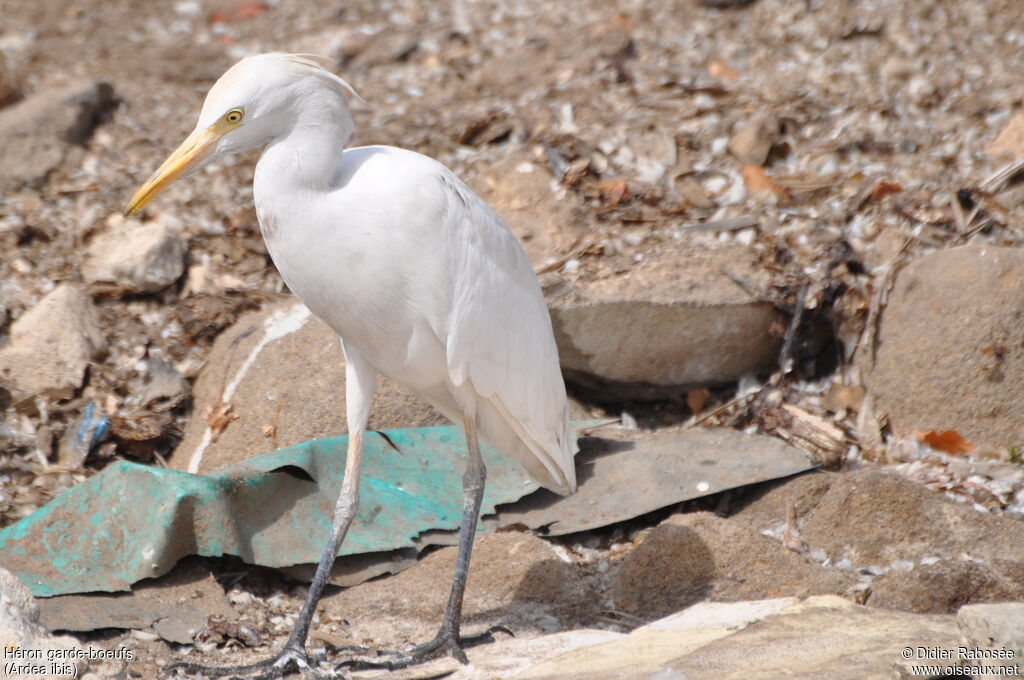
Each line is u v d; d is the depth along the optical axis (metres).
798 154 11.79
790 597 7.10
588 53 13.61
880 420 9.32
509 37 14.65
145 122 13.09
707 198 11.16
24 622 5.95
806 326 9.84
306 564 7.79
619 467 8.70
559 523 8.29
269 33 15.62
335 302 6.63
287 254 6.54
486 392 7.05
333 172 6.50
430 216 6.46
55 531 7.55
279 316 9.71
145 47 15.25
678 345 9.52
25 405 9.36
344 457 8.34
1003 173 10.88
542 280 9.23
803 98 12.59
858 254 10.29
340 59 14.54
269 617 7.40
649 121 12.16
